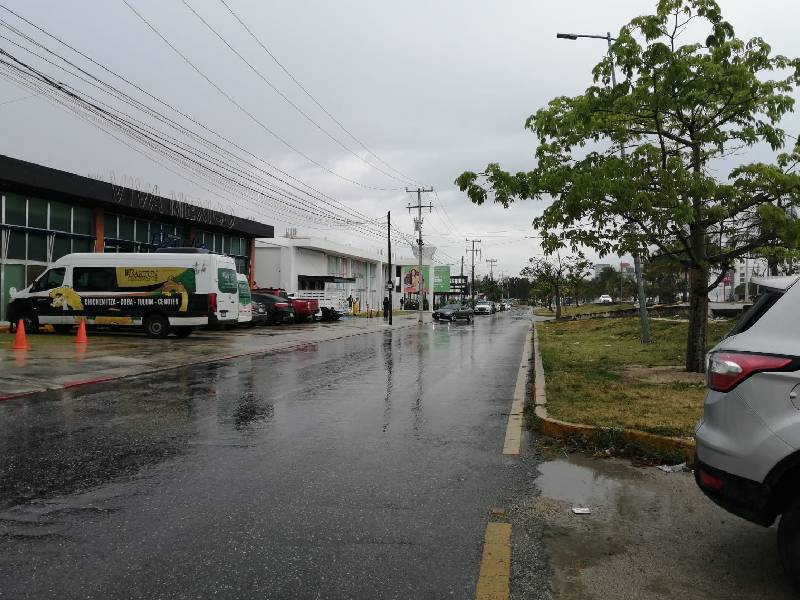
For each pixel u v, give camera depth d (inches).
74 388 408.8
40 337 754.8
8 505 181.2
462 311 1813.5
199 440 262.8
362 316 1946.4
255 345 743.1
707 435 136.5
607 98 405.1
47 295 797.9
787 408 123.8
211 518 170.2
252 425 293.4
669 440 236.1
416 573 137.9
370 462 228.7
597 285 4379.9
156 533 159.5
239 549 149.6
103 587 130.1
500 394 392.2
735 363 131.0
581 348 701.9
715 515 175.6
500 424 297.1
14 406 342.6
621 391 360.5
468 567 141.3
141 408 337.4
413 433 277.6
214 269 771.4
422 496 190.4
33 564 140.9
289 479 207.2
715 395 136.1
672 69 373.1
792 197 370.6
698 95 383.2
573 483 204.7
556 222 414.9
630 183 358.3
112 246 1033.5
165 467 221.1
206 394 387.2
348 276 2219.5
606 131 413.1
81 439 264.4
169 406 343.9
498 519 171.6
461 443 258.8
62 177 878.4
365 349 746.2
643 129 429.1
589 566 142.6
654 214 362.3
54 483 202.2
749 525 167.9
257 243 1679.4
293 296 1448.1
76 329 892.6
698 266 412.5
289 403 355.3
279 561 143.2
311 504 182.2
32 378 430.0
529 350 740.7
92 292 788.0
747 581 135.5
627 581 135.4
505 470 219.1
